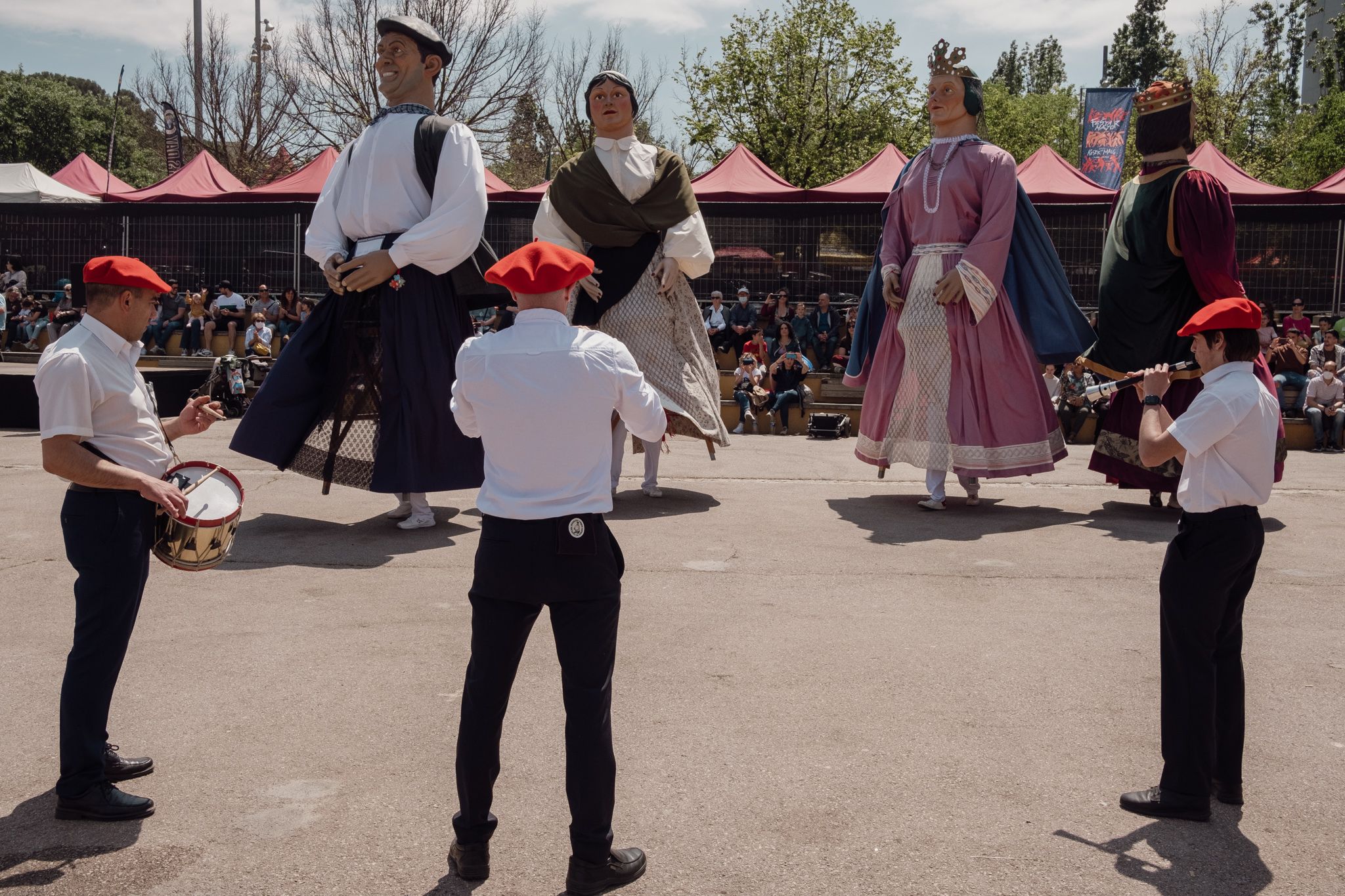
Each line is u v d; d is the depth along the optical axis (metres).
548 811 3.42
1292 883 3.02
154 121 49.41
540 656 4.88
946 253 8.49
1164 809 3.41
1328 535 7.86
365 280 7.11
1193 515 3.38
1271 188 18.78
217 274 20.36
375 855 3.15
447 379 7.41
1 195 20.03
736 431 16.30
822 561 6.83
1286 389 15.31
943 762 3.81
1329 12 66.00
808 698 4.41
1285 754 3.93
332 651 4.94
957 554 7.07
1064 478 10.63
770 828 3.32
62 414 3.27
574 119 35.44
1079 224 18.23
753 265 19.05
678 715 4.21
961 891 2.97
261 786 3.59
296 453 7.67
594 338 3.11
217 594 5.89
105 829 3.29
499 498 3.01
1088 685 4.60
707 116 33.56
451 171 7.23
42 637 5.13
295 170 34.62
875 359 9.00
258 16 36.44
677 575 6.41
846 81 33.31
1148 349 8.45
